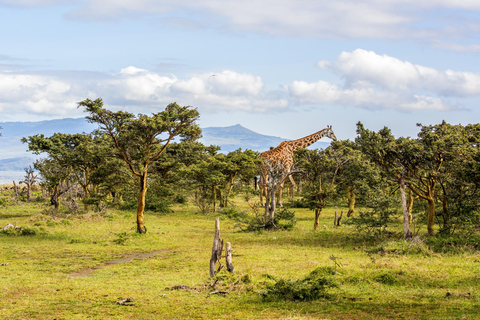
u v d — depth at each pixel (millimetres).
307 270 17891
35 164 47781
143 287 15633
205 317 11836
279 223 34594
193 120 31219
